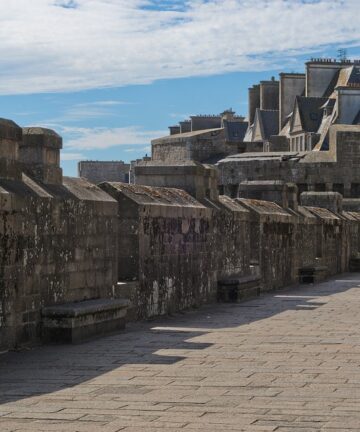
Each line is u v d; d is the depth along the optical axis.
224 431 7.63
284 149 85.69
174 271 18.97
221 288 22.02
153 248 17.80
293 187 31.23
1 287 12.34
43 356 12.18
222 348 12.94
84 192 15.32
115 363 11.53
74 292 14.64
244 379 10.24
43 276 13.58
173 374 10.63
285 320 17.33
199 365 11.32
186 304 19.75
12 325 12.65
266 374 10.59
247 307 20.61
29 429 7.82
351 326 16.05
